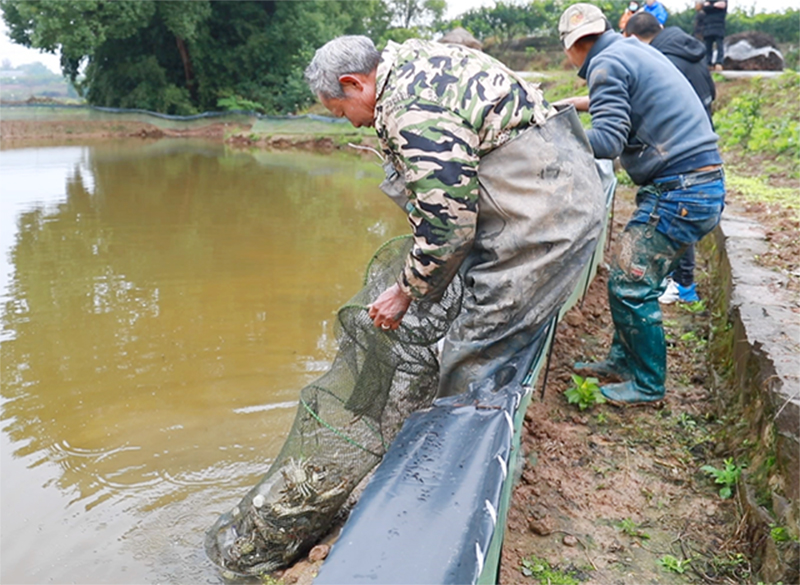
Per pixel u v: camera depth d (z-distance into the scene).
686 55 5.25
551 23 26.89
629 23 5.46
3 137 25.53
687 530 3.16
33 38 25.86
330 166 18.08
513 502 3.32
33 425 4.80
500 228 2.86
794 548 2.70
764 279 4.60
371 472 3.88
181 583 3.42
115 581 3.42
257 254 8.91
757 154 10.06
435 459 2.33
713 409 4.04
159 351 5.96
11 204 12.19
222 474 4.27
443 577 1.84
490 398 2.72
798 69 18.06
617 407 4.12
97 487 4.14
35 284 7.69
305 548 3.56
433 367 3.36
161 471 4.29
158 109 28.64
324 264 8.47
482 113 2.60
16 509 3.95
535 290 2.89
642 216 3.84
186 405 5.06
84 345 6.08
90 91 29.77
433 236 2.61
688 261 5.53
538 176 2.77
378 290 3.41
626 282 3.94
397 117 2.56
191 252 9.01
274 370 5.61
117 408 5.02
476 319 2.96
